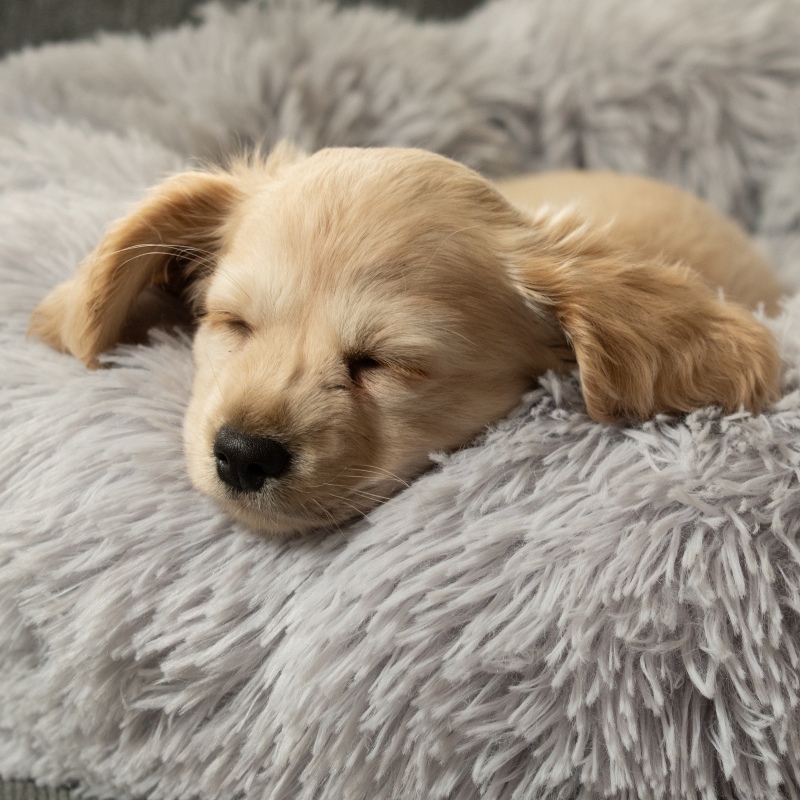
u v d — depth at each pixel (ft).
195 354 1.73
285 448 1.58
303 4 2.45
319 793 1.57
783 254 2.39
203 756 1.60
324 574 1.59
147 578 1.62
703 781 1.51
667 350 1.65
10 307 1.82
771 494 1.57
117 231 1.73
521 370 1.69
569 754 1.51
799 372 1.68
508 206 1.71
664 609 1.52
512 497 1.60
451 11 2.87
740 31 2.41
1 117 2.14
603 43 2.43
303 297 1.61
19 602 1.66
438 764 1.53
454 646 1.53
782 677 1.51
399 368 1.61
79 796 1.72
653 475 1.58
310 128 2.33
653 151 2.45
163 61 2.35
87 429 1.69
